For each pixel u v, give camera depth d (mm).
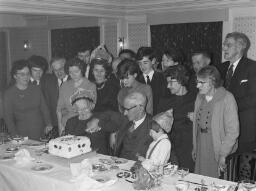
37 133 4508
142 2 6516
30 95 4438
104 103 4344
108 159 3219
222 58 5797
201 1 5766
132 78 4047
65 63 4703
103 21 7062
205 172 3441
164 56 4430
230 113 3268
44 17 7316
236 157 3205
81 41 7230
